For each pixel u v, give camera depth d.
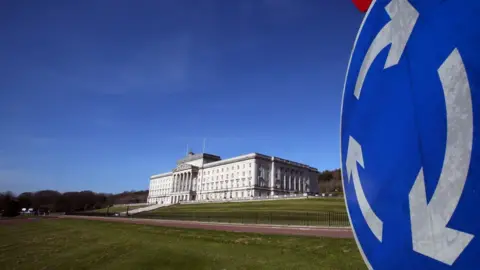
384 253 1.97
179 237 26.92
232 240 22.92
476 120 1.46
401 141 1.92
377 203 2.07
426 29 1.83
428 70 1.77
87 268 17.69
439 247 1.58
